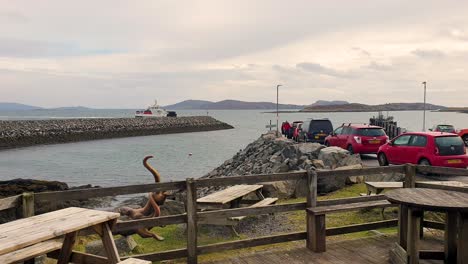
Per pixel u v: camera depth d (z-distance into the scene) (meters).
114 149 48.44
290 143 22.44
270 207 6.29
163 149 47.66
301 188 12.23
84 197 5.22
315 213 6.25
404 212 5.77
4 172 30.23
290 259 6.04
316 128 26.50
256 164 20.92
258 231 8.42
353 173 6.94
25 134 56.69
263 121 145.12
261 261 5.97
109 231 4.64
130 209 7.70
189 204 5.74
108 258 4.59
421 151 14.37
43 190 19.25
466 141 25.95
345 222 8.75
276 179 6.34
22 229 3.99
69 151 46.44
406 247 5.67
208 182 5.86
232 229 8.05
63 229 4.00
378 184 9.91
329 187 12.56
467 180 12.95
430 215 8.45
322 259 6.04
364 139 19.86
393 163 16.11
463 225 5.16
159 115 120.06
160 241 7.95
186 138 67.56
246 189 9.67
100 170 30.67
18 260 4.49
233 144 54.50
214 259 6.31
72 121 73.69
